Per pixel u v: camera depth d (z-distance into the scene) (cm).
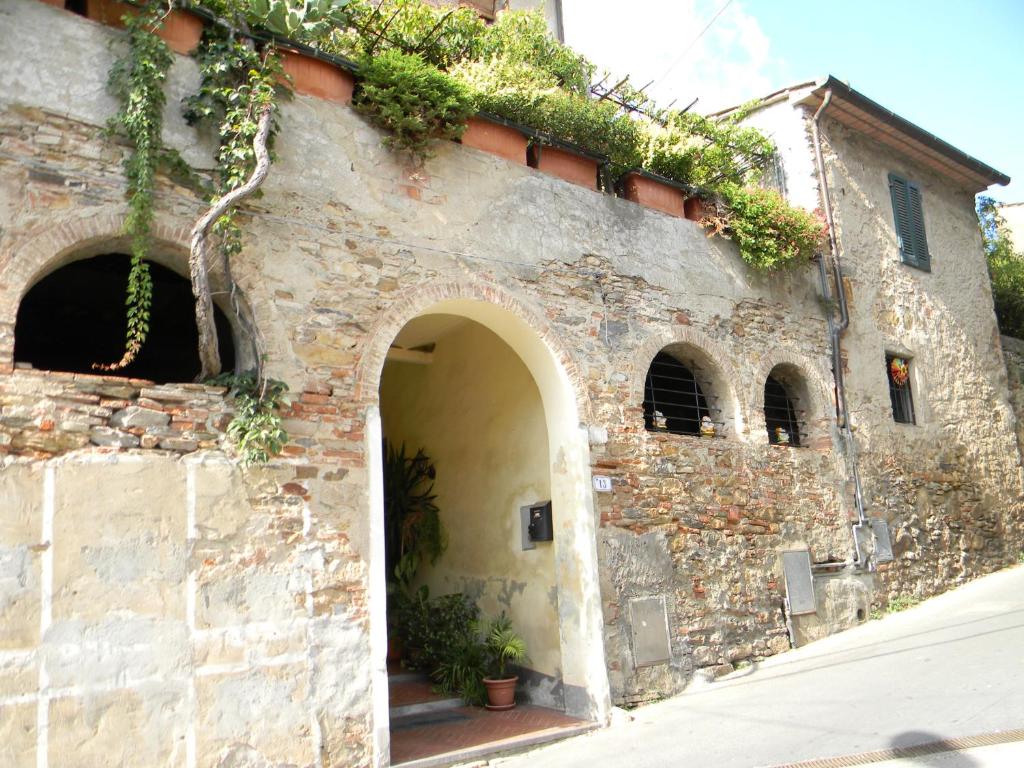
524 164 831
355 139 716
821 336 1065
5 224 541
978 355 1324
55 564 516
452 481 989
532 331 790
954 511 1176
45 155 564
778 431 998
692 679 807
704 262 958
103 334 902
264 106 620
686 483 859
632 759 610
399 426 1102
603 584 766
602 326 841
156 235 594
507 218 799
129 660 526
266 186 657
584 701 746
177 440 575
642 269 893
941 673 711
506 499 902
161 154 599
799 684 755
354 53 809
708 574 852
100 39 603
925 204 1327
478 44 915
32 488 518
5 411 520
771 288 1023
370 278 696
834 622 962
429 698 816
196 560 563
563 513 793
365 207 708
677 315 911
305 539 611
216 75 630
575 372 803
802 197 1145
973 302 1352
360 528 639
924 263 1273
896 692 676
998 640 800
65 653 507
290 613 591
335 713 594
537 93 838
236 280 627
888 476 1091
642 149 955
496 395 945
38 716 492
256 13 666
